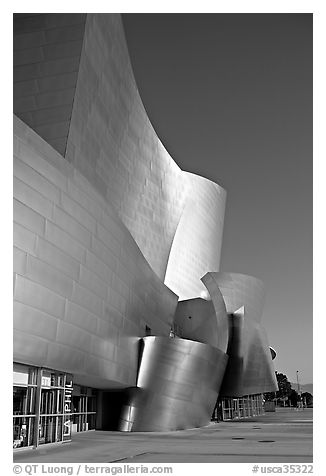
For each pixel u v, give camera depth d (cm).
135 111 3142
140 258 2658
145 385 2472
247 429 2569
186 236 5922
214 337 4391
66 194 1705
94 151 2386
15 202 1374
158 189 3806
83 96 2161
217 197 6806
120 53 2745
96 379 2064
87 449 1488
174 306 3541
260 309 5034
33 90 2081
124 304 2347
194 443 1703
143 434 2166
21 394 1491
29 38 2141
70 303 1706
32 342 1448
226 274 4794
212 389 2823
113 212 2191
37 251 1478
